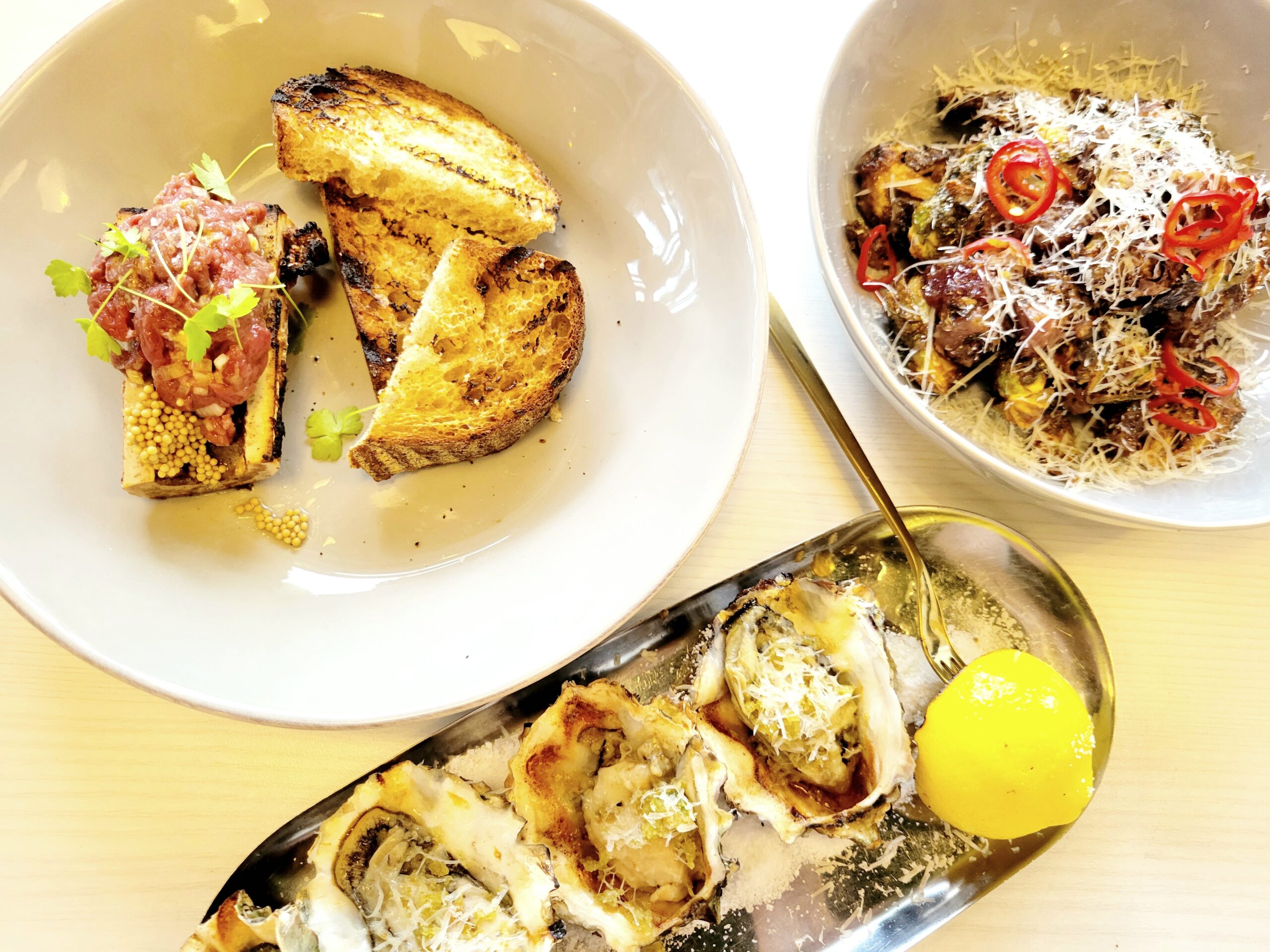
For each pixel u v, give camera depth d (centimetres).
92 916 28
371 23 30
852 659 30
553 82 31
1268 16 30
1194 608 32
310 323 32
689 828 27
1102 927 31
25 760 29
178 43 29
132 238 28
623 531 30
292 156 30
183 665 28
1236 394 31
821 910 29
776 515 32
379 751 29
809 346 33
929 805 29
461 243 30
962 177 30
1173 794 32
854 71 30
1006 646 31
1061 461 30
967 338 29
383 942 27
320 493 31
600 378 32
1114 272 28
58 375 29
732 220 29
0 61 31
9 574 27
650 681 30
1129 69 32
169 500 30
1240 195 27
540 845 27
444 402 30
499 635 29
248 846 29
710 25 34
